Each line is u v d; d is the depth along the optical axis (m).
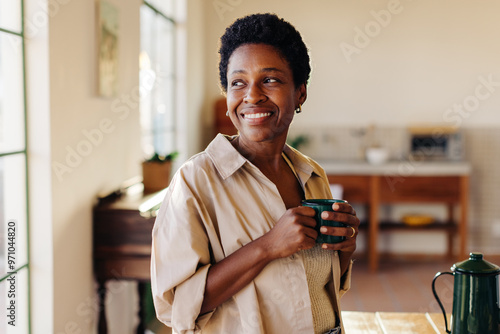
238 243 1.04
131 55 3.34
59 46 2.29
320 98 5.85
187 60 4.96
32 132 2.21
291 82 1.08
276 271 1.03
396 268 5.44
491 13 5.63
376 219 5.34
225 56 1.10
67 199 2.39
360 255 5.82
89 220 2.65
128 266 2.69
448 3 5.66
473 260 1.31
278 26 1.06
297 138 5.80
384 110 5.81
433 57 5.72
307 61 1.13
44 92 2.20
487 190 5.79
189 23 5.04
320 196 1.26
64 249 2.36
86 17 2.60
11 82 2.18
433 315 1.77
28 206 2.23
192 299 1.00
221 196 1.05
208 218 1.04
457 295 1.31
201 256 1.01
